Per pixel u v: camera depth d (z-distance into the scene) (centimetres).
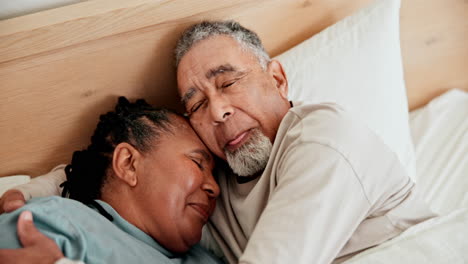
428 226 98
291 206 87
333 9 146
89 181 102
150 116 104
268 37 142
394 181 98
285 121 105
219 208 115
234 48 107
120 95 127
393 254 91
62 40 113
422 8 165
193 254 105
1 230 78
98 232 86
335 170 89
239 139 106
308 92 132
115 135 103
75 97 123
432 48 173
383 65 138
